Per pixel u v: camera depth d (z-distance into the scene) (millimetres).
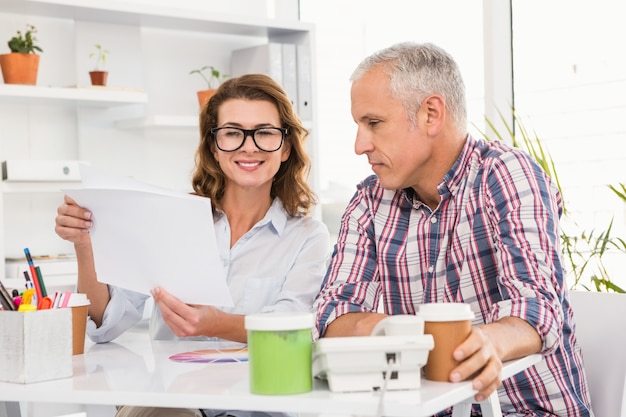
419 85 1553
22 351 1326
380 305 1861
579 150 3154
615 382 1675
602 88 3084
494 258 1624
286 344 1142
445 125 1613
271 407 1123
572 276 3123
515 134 3367
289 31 3836
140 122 3547
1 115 3404
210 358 1537
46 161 3182
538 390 1604
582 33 3143
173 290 1599
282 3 4336
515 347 1296
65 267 3195
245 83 2018
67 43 3572
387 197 1783
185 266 1559
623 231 3012
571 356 1611
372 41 3945
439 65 1586
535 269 1446
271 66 3699
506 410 1640
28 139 3471
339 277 1748
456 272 1668
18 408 1920
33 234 3465
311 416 1752
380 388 1147
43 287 1601
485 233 1622
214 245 1521
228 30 3809
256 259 2037
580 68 3152
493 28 3357
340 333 1513
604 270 2908
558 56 3219
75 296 1671
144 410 1653
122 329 1923
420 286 1730
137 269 1591
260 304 1992
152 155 3777
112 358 1599
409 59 1561
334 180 4152
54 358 1361
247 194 2039
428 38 3664
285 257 2039
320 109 4230
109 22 3576
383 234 1764
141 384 1281
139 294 1931
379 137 1572
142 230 1538
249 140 1975
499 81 3369
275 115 2023
